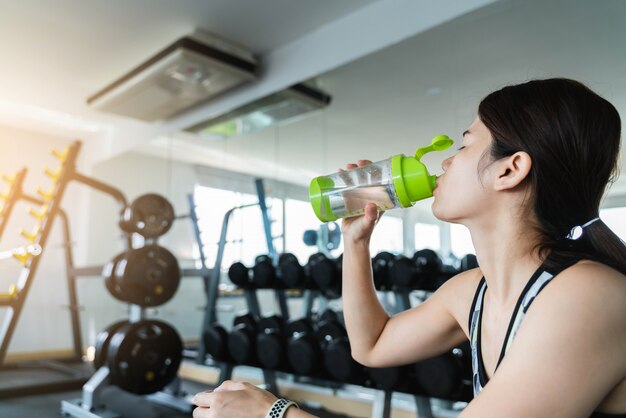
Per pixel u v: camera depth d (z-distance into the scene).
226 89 3.40
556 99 0.53
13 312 3.15
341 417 2.51
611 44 2.01
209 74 2.98
